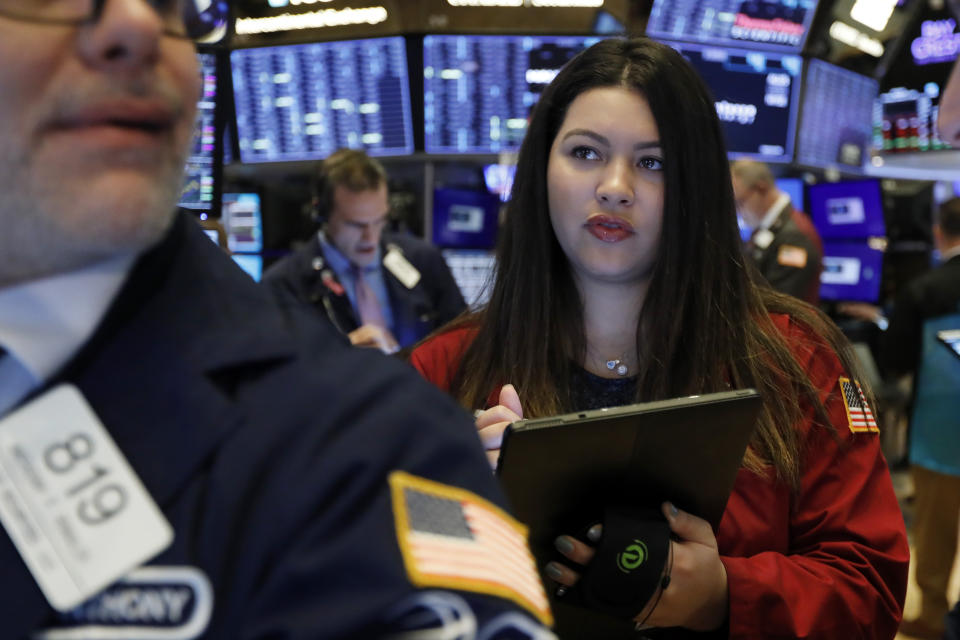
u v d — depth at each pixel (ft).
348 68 11.10
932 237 16.58
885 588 3.68
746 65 12.22
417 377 1.90
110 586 1.55
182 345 1.74
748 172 11.84
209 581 1.53
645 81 3.87
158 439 1.65
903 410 14.56
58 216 1.58
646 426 3.11
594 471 3.17
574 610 3.43
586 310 4.19
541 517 3.19
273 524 1.55
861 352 12.25
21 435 1.65
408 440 1.69
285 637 1.45
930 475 10.02
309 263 8.75
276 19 10.84
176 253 1.86
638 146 3.87
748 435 3.33
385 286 9.04
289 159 11.35
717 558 3.37
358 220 8.46
